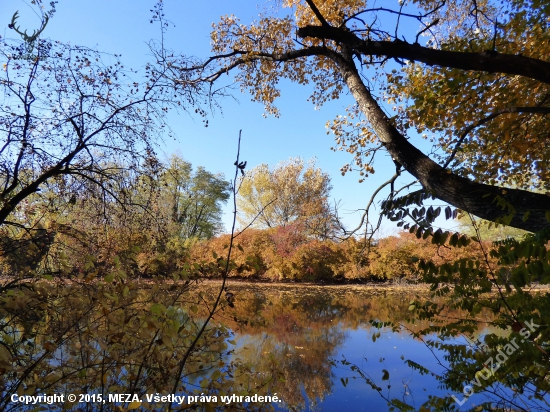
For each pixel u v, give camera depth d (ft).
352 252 74.64
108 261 12.67
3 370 6.93
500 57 8.80
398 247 70.23
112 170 14.78
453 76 11.80
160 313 7.20
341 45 15.48
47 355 8.38
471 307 7.47
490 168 14.37
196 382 11.68
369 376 18.56
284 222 103.04
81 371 8.09
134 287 9.40
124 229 14.61
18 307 9.12
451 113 14.02
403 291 60.80
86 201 14.79
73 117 13.70
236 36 22.93
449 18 18.21
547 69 8.27
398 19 10.93
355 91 13.12
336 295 57.31
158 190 16.03
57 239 13.57
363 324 32.81
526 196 8.20
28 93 13.06
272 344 25.07
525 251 5.11
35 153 13.39
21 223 14.79
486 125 13.51
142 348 8.57
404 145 10.96
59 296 9.79
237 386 9.81
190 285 10.26
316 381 18.02
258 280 78.89
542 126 13.56
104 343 7.80
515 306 7.09
